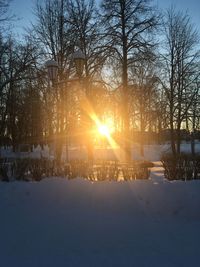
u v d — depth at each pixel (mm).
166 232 6090
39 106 29375
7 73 18828
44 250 5266
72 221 6723
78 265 4703
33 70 18141
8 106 31594
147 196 7469
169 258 4930
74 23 20094
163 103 24188
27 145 37688
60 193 7992
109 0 18875
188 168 10141
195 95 22891
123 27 18938
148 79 23359
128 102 20859
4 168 10336
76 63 12180
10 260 4906
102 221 6727
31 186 8344
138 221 6746
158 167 18781
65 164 11117
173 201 7293
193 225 6500
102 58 19156
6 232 6105
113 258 4938
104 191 7754
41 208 7641
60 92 20984
